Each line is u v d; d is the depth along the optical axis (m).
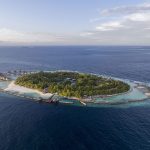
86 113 154.25
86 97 190.25
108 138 117.56
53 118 144.38
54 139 115.94
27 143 111.12
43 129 127.69
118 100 184.12
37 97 193.25
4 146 107.94
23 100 184.88
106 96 194.12
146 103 178.00
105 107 167.38
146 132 124.50
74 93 194.50
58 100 181.50
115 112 156.62
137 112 156.75
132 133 123.31
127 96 196.50
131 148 107.50
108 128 129.88
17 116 146.88
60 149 106.38
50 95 199.12
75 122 138.38
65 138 117.25
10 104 172.88
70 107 167.12
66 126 132.25
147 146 109.38
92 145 110.50
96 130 127.06
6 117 144.62
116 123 137.00
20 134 120.56
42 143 111.62
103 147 108.50
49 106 169.12
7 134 120.19
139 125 134.12
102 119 143.38
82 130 127.12
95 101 180.62
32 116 147.50
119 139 116.44
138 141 114.31
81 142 113.44
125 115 150.75
